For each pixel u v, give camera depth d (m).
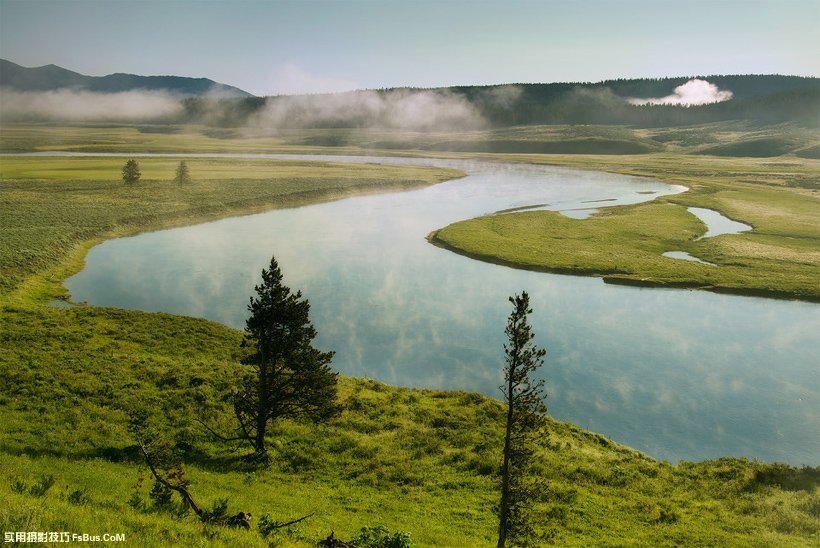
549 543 22.08
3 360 37.78
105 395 34.22
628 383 46.62
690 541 22.72
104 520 13.91
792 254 85.44
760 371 48.91
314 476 28.25
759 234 99.00
